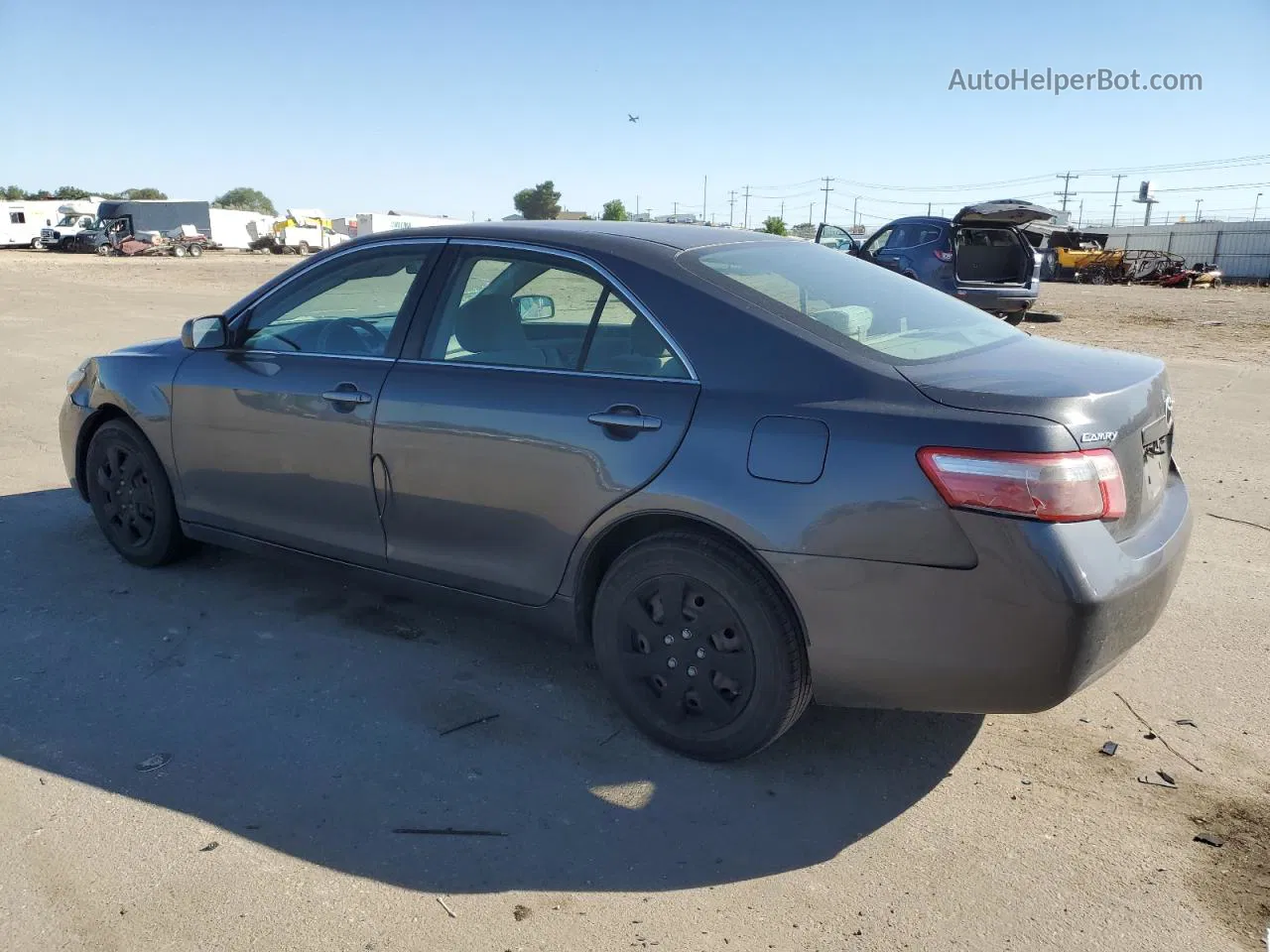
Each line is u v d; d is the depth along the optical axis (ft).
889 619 9.09
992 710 9.20
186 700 11.66
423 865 8.87
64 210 205.57
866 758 10.74
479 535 11.55
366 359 12.48
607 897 8.51
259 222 229.04
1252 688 12.23
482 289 11.83
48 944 7.84
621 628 10.73
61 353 39.70
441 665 12.64
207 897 8.39
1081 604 8.47
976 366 9.89
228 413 13.57
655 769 10.46
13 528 17.40
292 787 9.98
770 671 9.83
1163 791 10.12
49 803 9.65
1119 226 214.69
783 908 8.40
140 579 15.16
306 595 14.70
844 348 9.75
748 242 12.16
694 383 10.12
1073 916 8.32
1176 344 47.57
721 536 9.91
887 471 8.93
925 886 8.70
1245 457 23.65
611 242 11.34
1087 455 8.71
